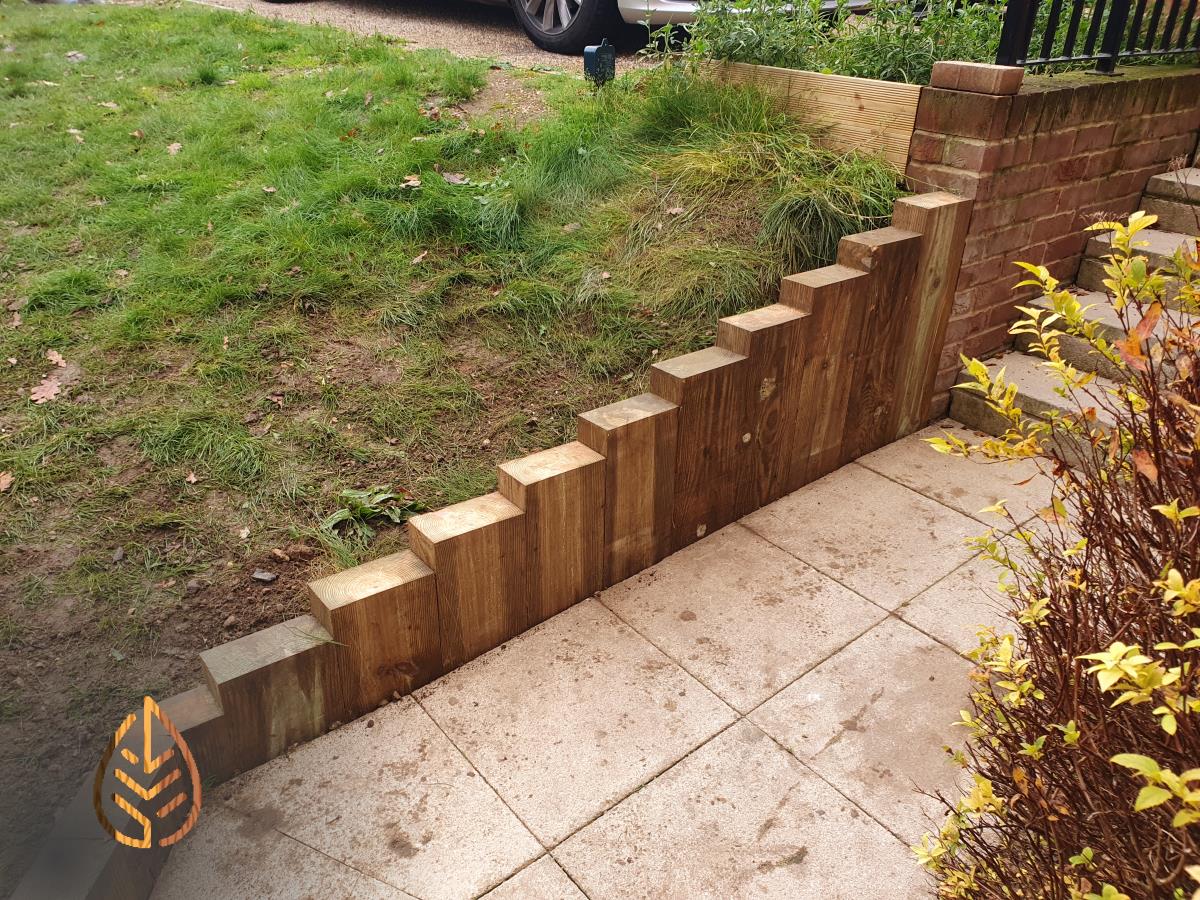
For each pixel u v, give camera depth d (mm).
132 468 3016
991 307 3955
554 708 2463
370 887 1977
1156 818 1312
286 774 2244
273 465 3053
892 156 3816
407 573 2395
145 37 7027
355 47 6496
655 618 2809
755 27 4461
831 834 2113
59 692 2326
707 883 1998
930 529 3250
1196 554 1354
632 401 2885
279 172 4551
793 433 3338
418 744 2340
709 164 4078
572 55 6906
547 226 4121
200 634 2512
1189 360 1399
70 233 4148
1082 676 1475
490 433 3256
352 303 3727
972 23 4238
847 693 2525
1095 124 3889
